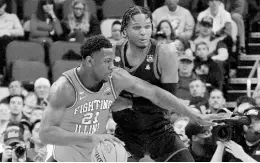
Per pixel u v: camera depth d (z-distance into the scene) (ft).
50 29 57.98
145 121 30.50
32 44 56.29
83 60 26.27
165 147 30.81
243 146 31.22
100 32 58.75
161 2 61.67
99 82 26.76
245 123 29.96
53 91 26.22
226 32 57.98
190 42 56.75
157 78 29.94
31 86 53.11
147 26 28.84
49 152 30.42
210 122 29.14
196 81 50.78
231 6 61.31
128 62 29.73
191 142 33.76
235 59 57.77
